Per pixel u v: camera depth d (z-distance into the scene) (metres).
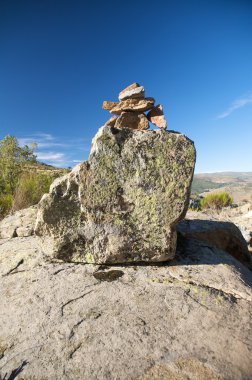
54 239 1.57
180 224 2.23
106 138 1.53
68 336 1.04
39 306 1.21
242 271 1.61
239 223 3.91
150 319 1.11
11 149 4.50
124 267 1.53
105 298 1.24
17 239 2.11
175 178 1.52
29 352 0.98
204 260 1.63
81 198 1.54
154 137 1.54
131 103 1.78
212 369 0.89
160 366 0.90
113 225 1.54
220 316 1.14
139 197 1.53
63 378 0.87
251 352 0.97
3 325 1.12
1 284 1.42
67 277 1.42
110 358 0.94
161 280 1.38
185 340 1.01
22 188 3.85
